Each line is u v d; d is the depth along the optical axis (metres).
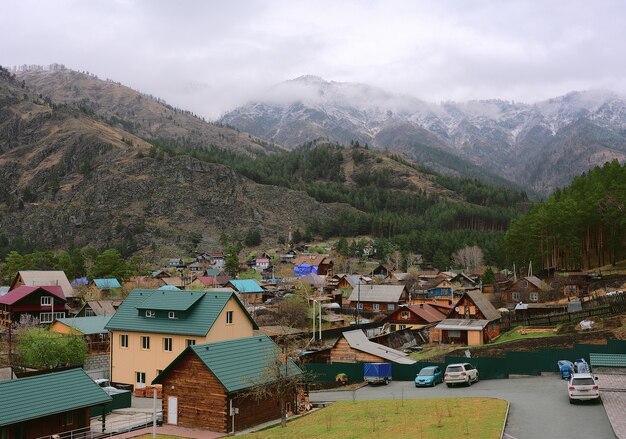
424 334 88.62
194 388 42.69
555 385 47.97
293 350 67.75
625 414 34.50
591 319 74.31
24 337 67.75
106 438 39.72
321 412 43.31
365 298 120.56
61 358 63.97
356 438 32.41
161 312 61.50
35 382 41.25
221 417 41.19
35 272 124.94
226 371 42.44
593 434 30.73
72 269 173.00
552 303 98.62
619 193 112.81
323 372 60.00
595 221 117.12
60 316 106.56
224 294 61.53
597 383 42.81
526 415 35.78
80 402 41.44
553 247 119.12
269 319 99.19
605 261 122.62
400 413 38.22
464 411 37.06
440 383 54.78
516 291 106.56
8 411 37.84
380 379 57.06
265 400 44.44
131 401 54.47
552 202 125.19
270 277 187.88
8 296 104.19
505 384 50.97
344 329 90.00
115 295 131.00
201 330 58.12
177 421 43.28
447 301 125.12
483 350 66.69
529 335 75.69
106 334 78.94
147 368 60.38
